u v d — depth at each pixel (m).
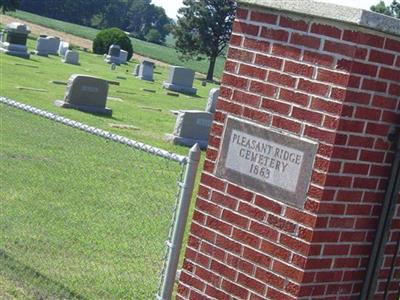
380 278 3.80
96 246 6.64
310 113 3.49
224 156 3.87
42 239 6.62
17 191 8.35
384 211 3.63
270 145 3.64
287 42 3.61
